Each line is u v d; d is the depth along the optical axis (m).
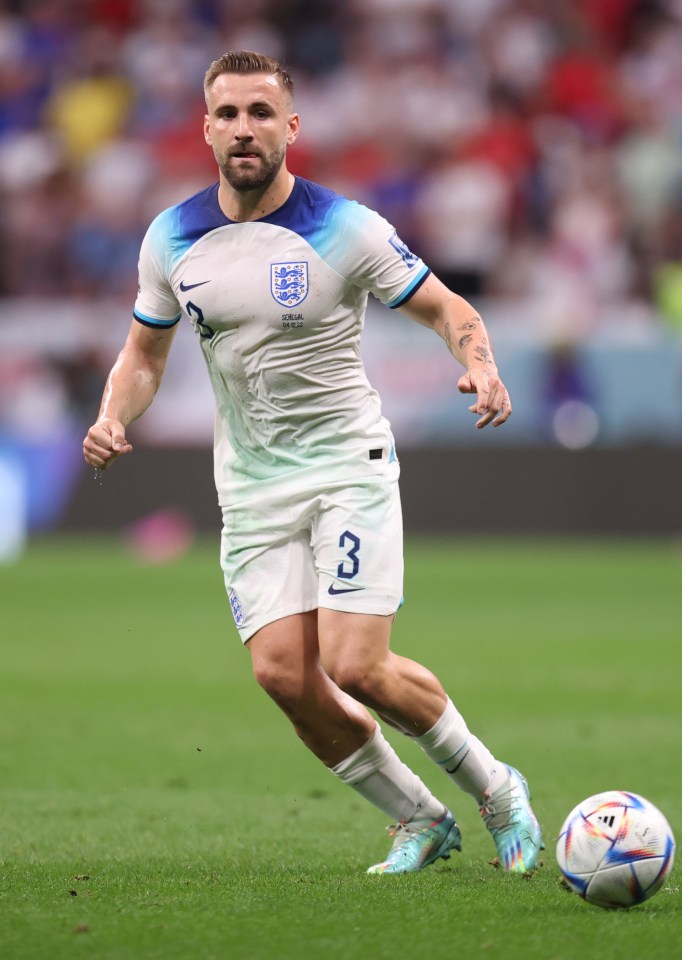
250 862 17.61
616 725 28.20
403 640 39.97
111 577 55.94
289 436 16.94
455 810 21.83
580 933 13.23
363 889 15.30
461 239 73.81
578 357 66.44
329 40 83.69
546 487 66.69
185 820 20.62
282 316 16.52
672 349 66.25
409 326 65.94
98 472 17.34
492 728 27.91
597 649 38.41
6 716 29.52
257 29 84.25
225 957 12.44
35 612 46.38
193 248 16.83
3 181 75.94
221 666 36.31
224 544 17.45
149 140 79.44
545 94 80.25
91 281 73.75
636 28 83.12
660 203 75.31
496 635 40.97
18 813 21.00
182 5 85.00
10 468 67.38
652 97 80.75
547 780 23.28
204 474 66.81
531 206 75.25
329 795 22.64
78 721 29.02
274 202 16.58
